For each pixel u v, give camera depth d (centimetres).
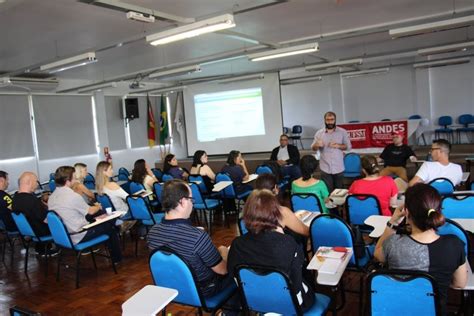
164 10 473
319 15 570
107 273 400
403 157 560
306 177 359
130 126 1087
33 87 753
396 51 896
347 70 1214
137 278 381
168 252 206
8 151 815
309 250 334
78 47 628
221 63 943
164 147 1188
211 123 1062
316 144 492
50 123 893
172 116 1209
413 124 935
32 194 400
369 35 752
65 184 374
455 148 984
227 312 236
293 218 250
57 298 346
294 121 1371
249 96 1018
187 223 218
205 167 594
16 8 417
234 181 562
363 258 263
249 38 595
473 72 1082
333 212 392
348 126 874
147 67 884
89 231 373
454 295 278
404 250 172
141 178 565
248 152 1030
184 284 211
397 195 332
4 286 386
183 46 695
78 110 955
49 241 398
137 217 454
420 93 1151
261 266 184
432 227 166
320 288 280
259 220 190
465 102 1102
